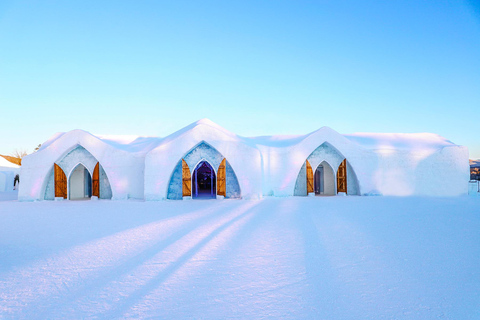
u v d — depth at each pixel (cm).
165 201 1495
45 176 1675
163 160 1565
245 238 621
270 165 1667
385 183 1722
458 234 625
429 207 1088
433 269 413
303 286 365
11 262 477
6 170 2964
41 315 301
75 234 682
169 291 357
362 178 1711
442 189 1720
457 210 998
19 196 1644
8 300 338
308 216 891
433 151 1739
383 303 312
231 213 998
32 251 540
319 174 2092
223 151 1588
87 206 1293
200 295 344
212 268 438
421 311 294
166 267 445
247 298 335
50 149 1680
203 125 1605
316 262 455
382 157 1727
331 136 1722
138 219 889
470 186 1803
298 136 1978
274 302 322
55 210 1158
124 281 391
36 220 902
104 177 1705
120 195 1627
